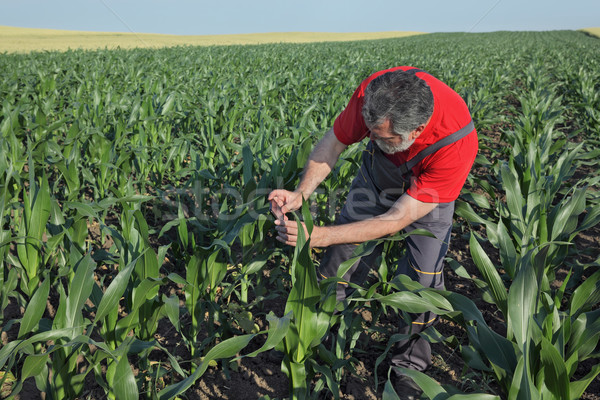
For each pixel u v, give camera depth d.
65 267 2.68
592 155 5.01
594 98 9.27
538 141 5.38
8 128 4.54
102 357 1.91
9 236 2.68
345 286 2.84
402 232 2.81
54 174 5.24
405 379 2.60
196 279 2.47
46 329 2.19
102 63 15.11
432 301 2.11
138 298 2.02
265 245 3.49
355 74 13.73
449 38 62.09
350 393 2.64
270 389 2.67
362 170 2.80
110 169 4.39
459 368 2.82
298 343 2.01
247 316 3.01
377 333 3.10
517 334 1.79
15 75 10.09
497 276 2.19
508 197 3.10
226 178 4.26
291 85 9.72
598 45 40.97
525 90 12.73
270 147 4.19
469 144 2.23
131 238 2.27
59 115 6.40
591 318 2.04
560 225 2.94
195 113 5.98
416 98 1.91
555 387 1.73
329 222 4.10
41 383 2.06
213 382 2.68
